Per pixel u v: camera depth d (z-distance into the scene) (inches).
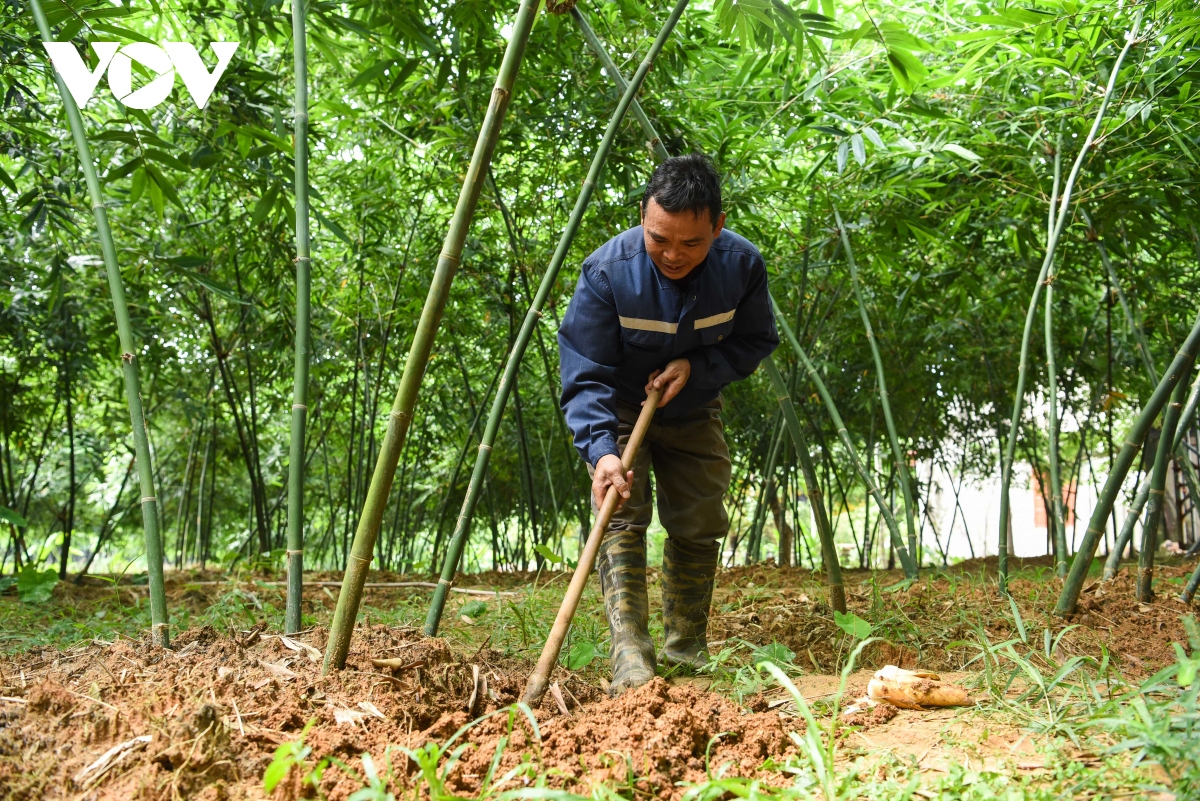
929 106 159.9
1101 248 170.2
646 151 161.9
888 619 119.9
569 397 98.0
